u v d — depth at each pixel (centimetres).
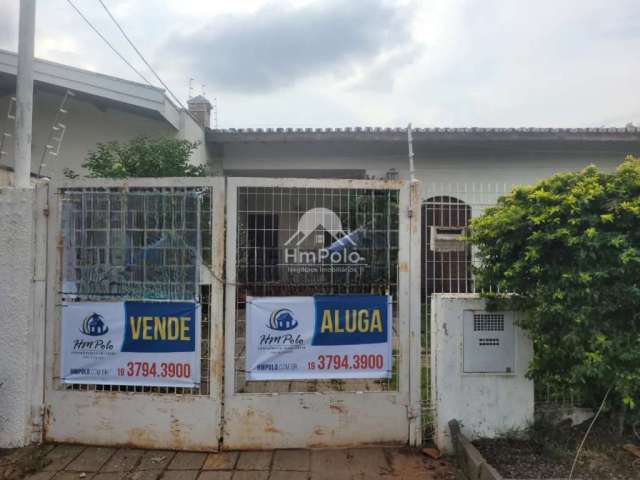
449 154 1030
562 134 932
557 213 338
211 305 375
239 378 379
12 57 818
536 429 381
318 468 348
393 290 385
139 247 382
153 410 375
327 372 380
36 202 386
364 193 385
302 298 379
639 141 945
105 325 383
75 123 934
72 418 382
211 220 377
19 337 380
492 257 379
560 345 343
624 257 315
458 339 378
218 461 358
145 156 721
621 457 347
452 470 349
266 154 1054
